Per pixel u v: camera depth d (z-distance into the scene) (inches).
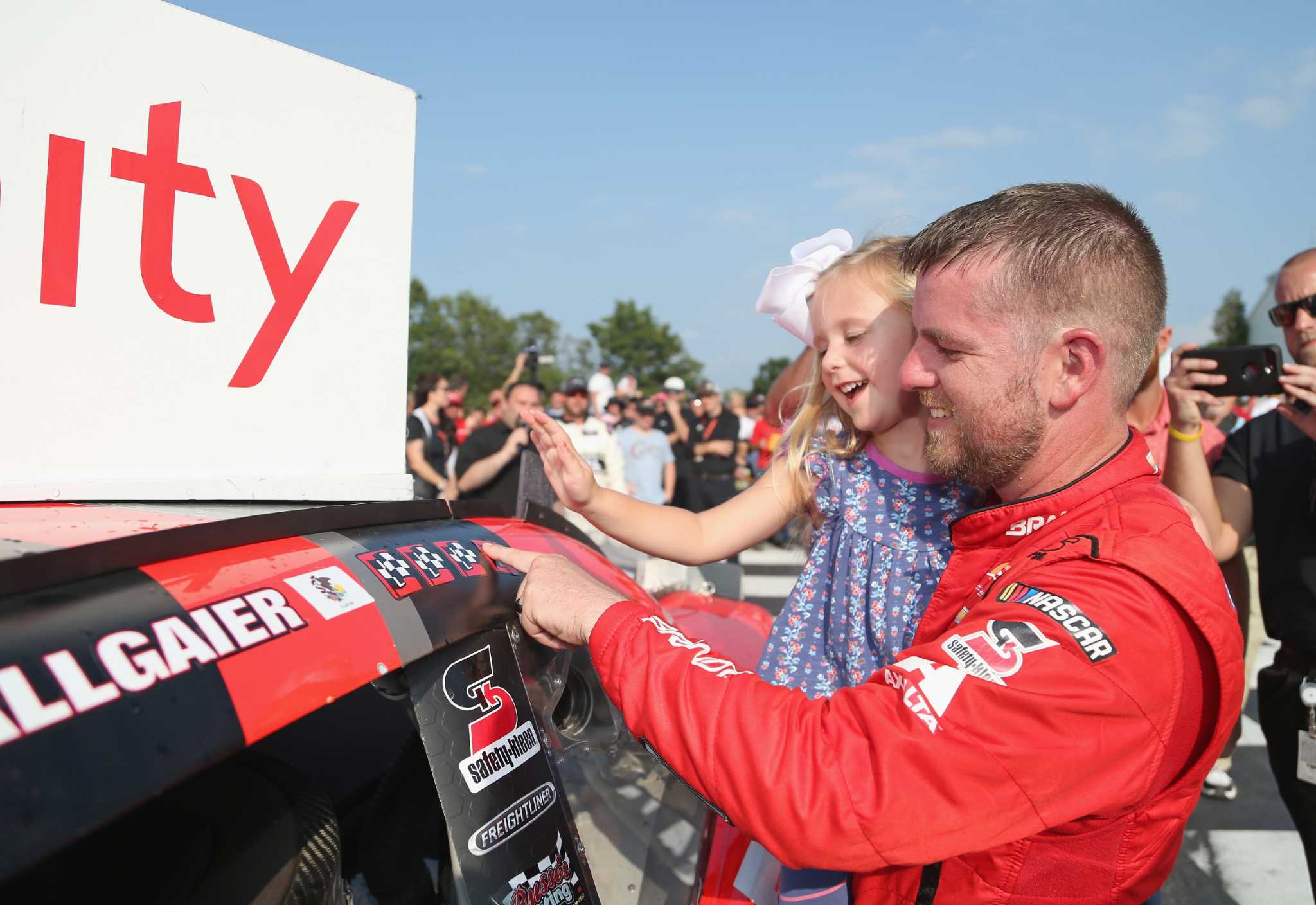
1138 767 36.5
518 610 47.6
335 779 61.8
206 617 33.9
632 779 56.0
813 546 58.4
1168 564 37.8
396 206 56.7
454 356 2449.6
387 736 65.2
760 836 37.3
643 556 91.6
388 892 51.9
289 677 34.0
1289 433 83.6
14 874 24.2
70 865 42.8
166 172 46.0
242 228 49.3
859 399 52.8
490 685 43.5
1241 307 1685.5
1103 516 40.9
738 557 351.9
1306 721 78.8
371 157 55.1
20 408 42.1
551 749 46.4
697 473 368.2
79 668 29.0
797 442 59.0
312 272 52.6
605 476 260.7
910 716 35.9
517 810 42.3
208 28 47.3
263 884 40.2
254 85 49.3
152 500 46.5
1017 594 38.7
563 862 43.5
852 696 37.8
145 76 45.0
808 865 37.3
